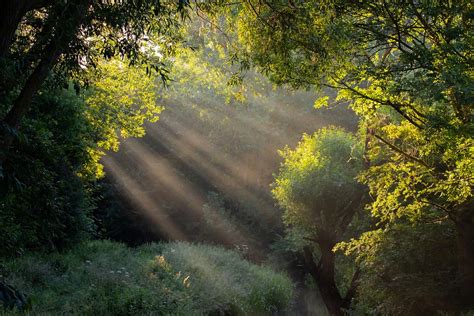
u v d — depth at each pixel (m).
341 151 19.86
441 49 8.52
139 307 12.78
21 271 12.76
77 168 18.72
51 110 14.33
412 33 10.20
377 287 14.30
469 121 8.96
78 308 11.24
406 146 13.33
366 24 9.73
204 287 18.56
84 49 7.27
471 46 8.49
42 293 11.61
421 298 13.27
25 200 11.44
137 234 37.47
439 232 13.66
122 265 18.17
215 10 9.89
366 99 10.92
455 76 7.72
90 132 17.84
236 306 17.72
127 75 15.83
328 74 10.17
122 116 17.38
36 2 6.54
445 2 8.95
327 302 19.31
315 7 9.04
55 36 6.43
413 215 12.34
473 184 10.01
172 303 14.30
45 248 16.52
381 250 14.14
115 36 7.28
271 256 33.47
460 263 12.24
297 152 21.58
